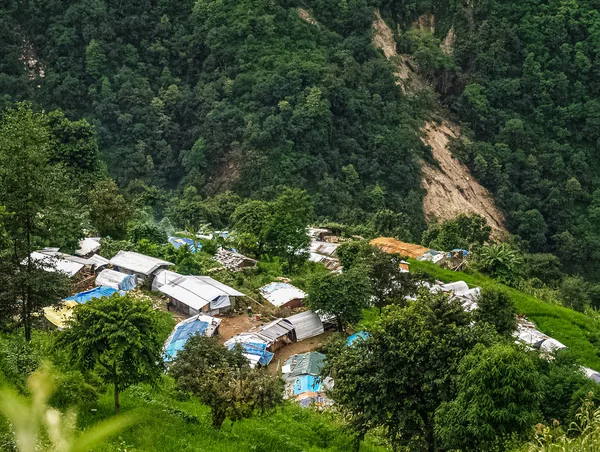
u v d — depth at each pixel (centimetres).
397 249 7438
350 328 4869
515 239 11069
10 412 834
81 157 7612
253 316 4931
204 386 2616
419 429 2467
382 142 11362
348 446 2952
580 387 3341
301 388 3859
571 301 7269
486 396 2097
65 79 11488
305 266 6481
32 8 11981
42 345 2880
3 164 2792
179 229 8625
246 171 10419
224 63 11712
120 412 2561
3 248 2867
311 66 11281
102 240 5938
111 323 2494
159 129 11400
